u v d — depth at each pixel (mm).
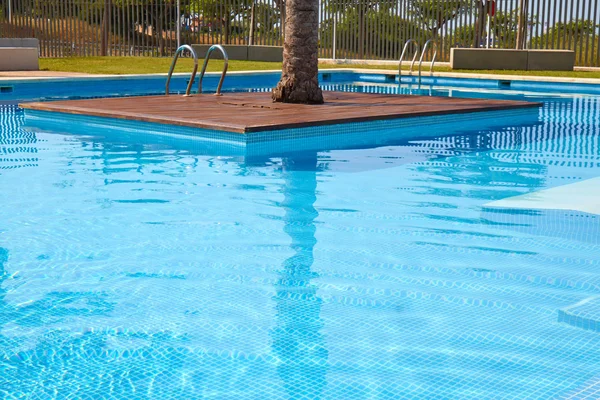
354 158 7359
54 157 7199
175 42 23359
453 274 3928
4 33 23062
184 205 5328
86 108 9688
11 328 3197
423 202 5492
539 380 2752
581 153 7715
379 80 18344
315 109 9625
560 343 3074
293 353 2977
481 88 16234
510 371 2818
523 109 10844
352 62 21453
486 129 9523
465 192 5832
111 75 14492
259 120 8297
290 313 3391
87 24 23062
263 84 16828
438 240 4531
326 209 5273
